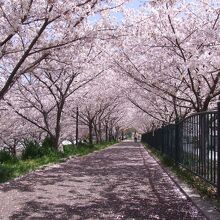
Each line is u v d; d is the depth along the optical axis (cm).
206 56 1095
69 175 1347
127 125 7706
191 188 988
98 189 1027
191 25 1273
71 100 2628
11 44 1168
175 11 1266
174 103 1716
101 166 1750
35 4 962
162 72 1502
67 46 1148
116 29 1157
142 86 1727
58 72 2036
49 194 934
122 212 731
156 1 1146
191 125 1166
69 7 938
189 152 1212
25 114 2569
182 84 1574
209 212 696
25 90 2206
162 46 1322
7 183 1106
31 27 1108
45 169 1543
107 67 1902
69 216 695
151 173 1450
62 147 2602
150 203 827
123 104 4441
